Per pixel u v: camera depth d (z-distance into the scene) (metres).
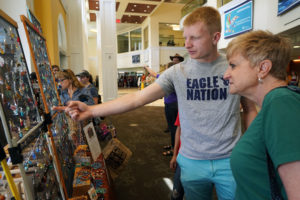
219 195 1.05
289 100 0.49
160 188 2.26
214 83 1.00
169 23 17.44
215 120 1.00
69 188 1.51
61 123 1.54
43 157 0.99
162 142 3.79
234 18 7.32
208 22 0.92
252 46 0.59
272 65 0.57
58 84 2.50
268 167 0.53
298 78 6.81
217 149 1.00
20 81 0.89
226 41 7.96
